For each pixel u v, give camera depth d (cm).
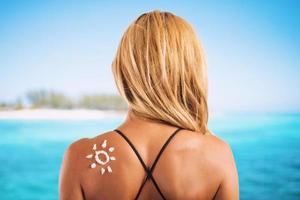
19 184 820
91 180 81
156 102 81
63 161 85
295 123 927
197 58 83
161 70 80
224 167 84
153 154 81
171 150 81
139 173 80
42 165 896
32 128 988
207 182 82
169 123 83
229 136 974
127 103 85
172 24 83
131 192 80
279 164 829
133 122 84
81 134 1016
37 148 963
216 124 985
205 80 85
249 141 944
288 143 915
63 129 1005
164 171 80
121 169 80
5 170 864
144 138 82
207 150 83
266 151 880
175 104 81
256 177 770
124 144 82
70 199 82
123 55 83
